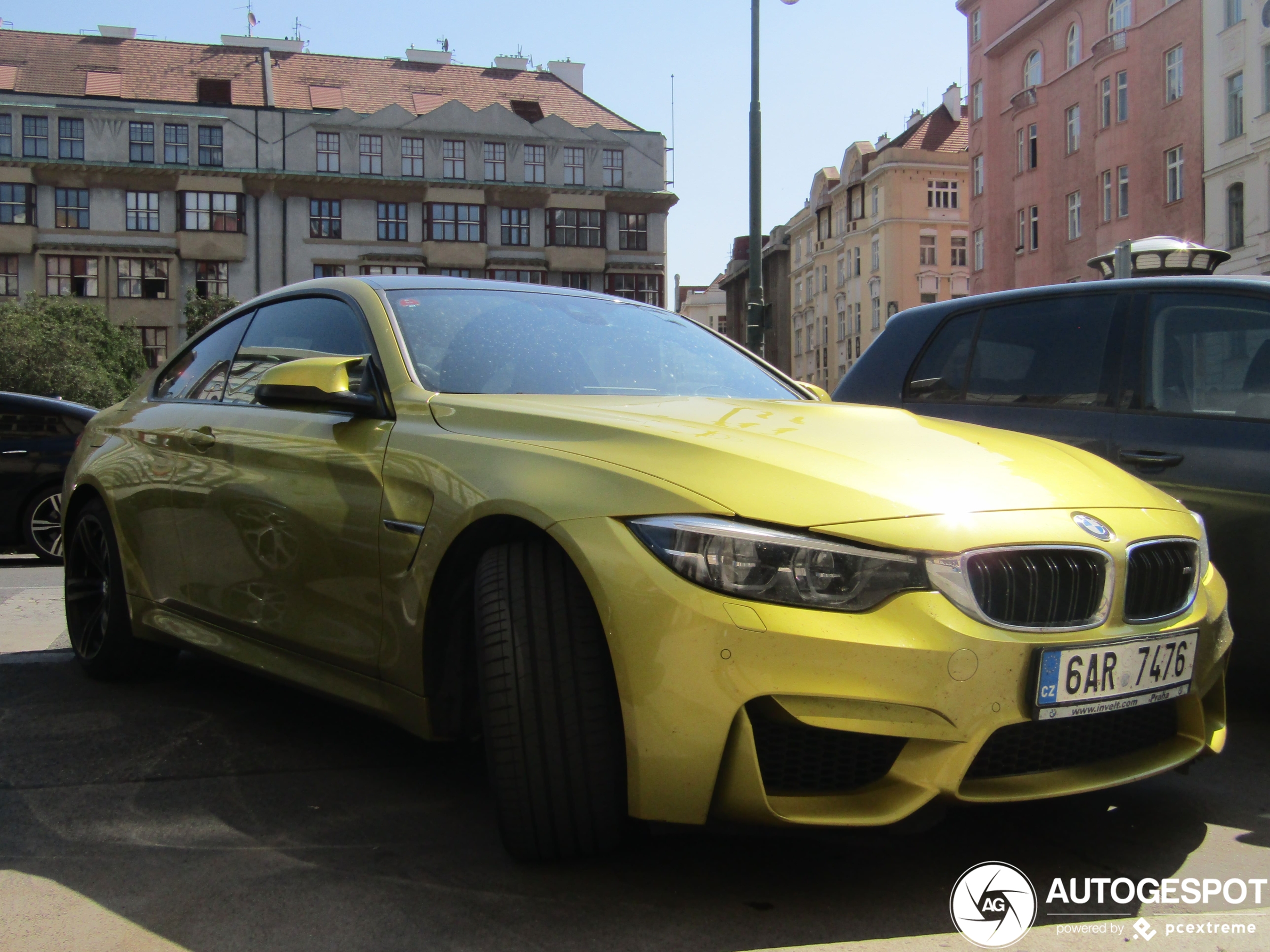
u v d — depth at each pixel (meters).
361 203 57.94
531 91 62.91
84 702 4.00
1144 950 2.20
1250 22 29.16
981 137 45.81
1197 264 6.77
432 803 2.98
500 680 2.42
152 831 2.78
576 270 59.94
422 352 3.24
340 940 2.21
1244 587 3.79
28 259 55.53
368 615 2.92
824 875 2.52
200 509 3.65
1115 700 2.44
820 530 2.27
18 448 9.02
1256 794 3.12
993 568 2.33
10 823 2.84
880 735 2.22
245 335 4.02
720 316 125.12
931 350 5.18
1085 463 2.94
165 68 58.78
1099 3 36.69
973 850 2.68
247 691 4.17
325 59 61.75
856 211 67.38
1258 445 3.83
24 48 57.78
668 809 2.27
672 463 2.44
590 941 2.21
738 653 2.21
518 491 2.52
